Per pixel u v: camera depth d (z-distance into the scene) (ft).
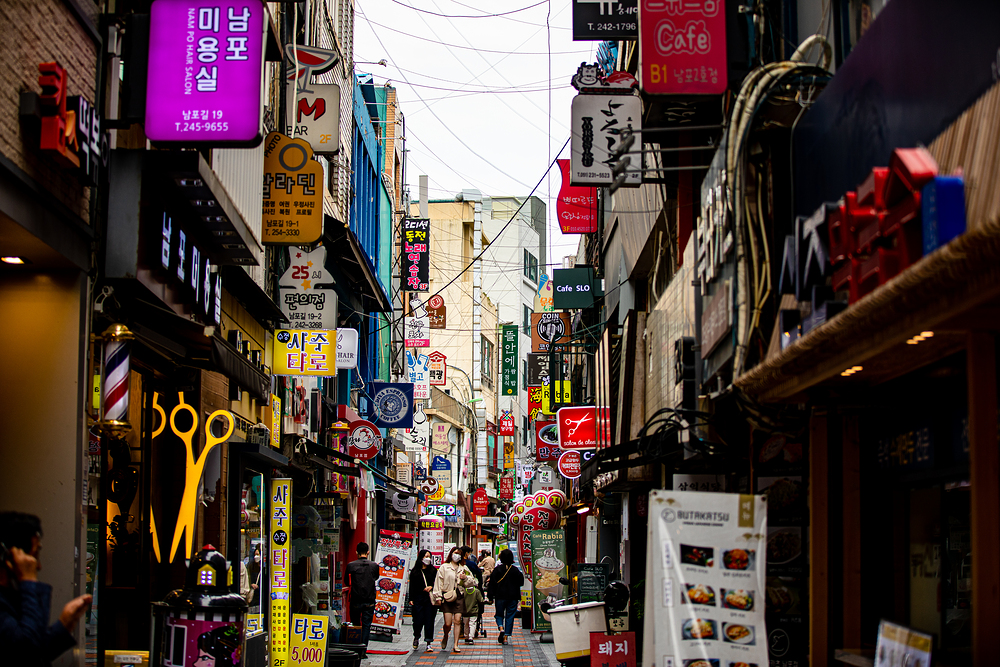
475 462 168.86
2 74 19.53
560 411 63.87
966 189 13.19
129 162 24.79
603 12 36.17
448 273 166.71
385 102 97.96
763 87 24.54
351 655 40.70
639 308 53.93
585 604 35.78
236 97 24.34
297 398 50.01
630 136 28.68
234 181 31.78
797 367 18.25
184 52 24.49
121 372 23.75
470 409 162.81
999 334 14.70
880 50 18.19
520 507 92.07
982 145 13.24
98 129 23.62
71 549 22.52
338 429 61.16
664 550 20.21
